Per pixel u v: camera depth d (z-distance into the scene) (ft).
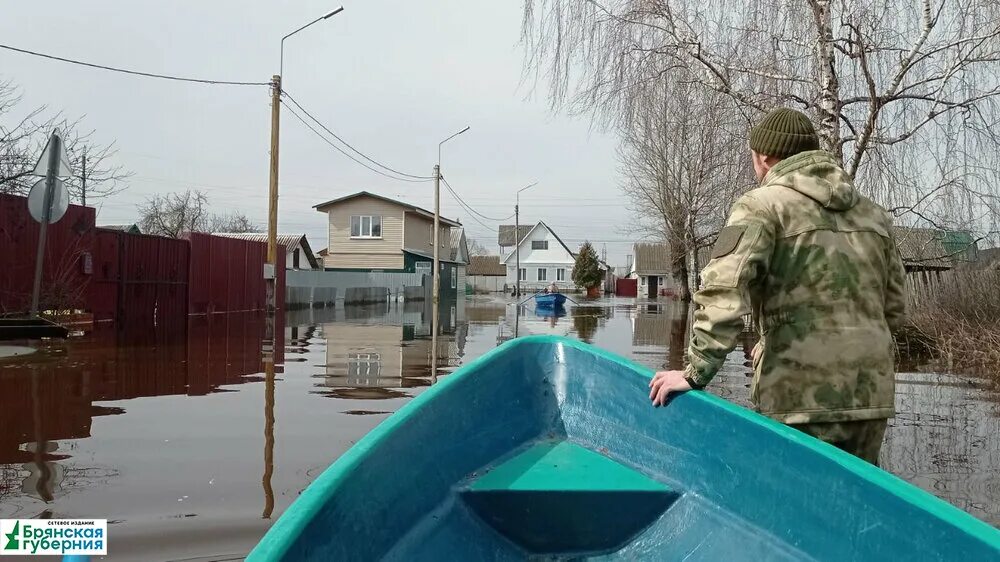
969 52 23.21
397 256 129.29
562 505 7.79
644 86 28.25
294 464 13.84
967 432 17.92
